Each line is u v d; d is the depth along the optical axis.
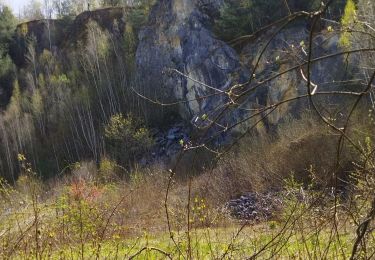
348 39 2.44
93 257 5.07
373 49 1.97
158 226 6.38
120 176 16.67
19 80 61.66
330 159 9.70
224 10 30.22
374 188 2.46
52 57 60.62
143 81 45.09
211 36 36.50
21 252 4.55
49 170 47.78
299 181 15.03
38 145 50.09
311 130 16.41
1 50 65.19
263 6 24.19
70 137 49.34
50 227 5.12
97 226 5.38
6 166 48.91
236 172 15.95
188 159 18.91
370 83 1.97
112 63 50.47
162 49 43.22
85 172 19.05
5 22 68.88
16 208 4.85
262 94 21.09
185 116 41.81
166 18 42.69
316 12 1.80
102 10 63.28
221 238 5.35
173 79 41.97
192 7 39.09
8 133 49.88
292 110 22.34
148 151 39.81
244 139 22.27
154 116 43.91
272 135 22.06
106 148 44.88
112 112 47.66
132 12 55.94
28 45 66.12
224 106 2.18
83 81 53.72
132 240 5.92
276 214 5.37
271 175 15.90
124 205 7.29
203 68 34.59
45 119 51.66
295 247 4.48
